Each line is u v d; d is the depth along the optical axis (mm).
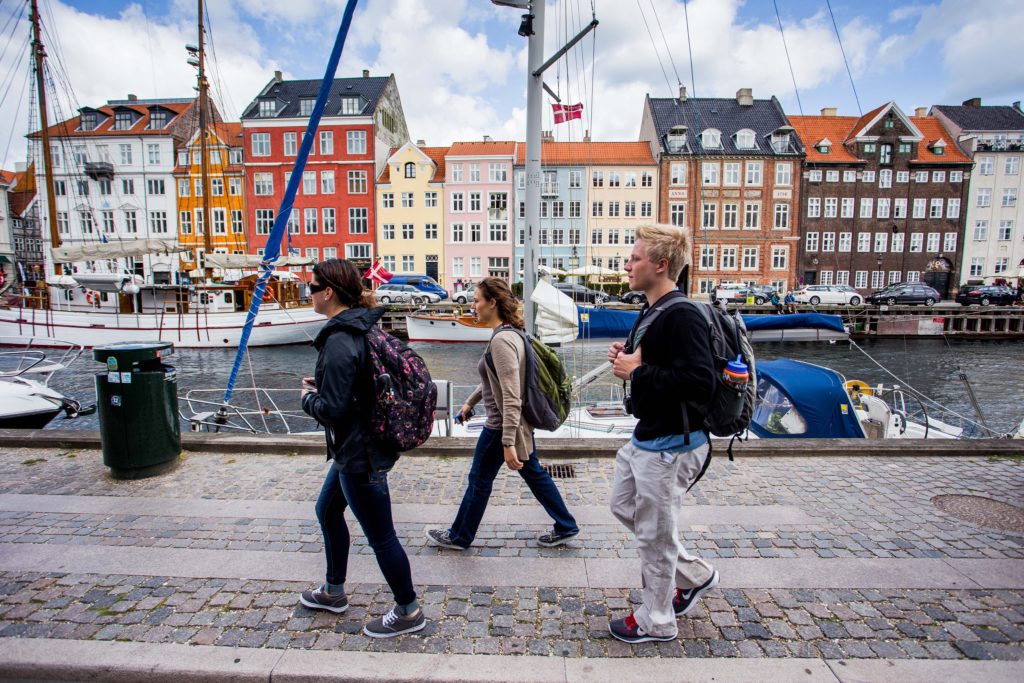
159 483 4945
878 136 50625
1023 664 2572
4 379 10695
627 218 49344
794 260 50375
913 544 3768
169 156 51250
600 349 13172
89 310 27516
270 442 5863
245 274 31859
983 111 55156
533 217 6691
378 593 3195
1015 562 3523
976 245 52188
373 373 2559
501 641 2756
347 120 50219
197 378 21719
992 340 35844
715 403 2412
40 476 5113
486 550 3701
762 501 4520
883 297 39094
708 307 2473
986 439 5922
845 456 5676
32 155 51594
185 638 2783
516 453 3406
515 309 3559
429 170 50875
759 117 51812
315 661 2613
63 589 3227
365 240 51188
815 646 2703
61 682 2600
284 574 3398
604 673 2523
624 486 2773
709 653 2656
